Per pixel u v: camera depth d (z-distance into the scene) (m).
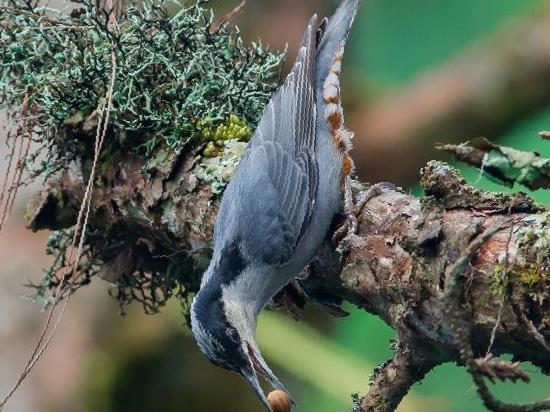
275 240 8.16
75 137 8.59
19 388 11.20
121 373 11.59
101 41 8.43
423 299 6.58
